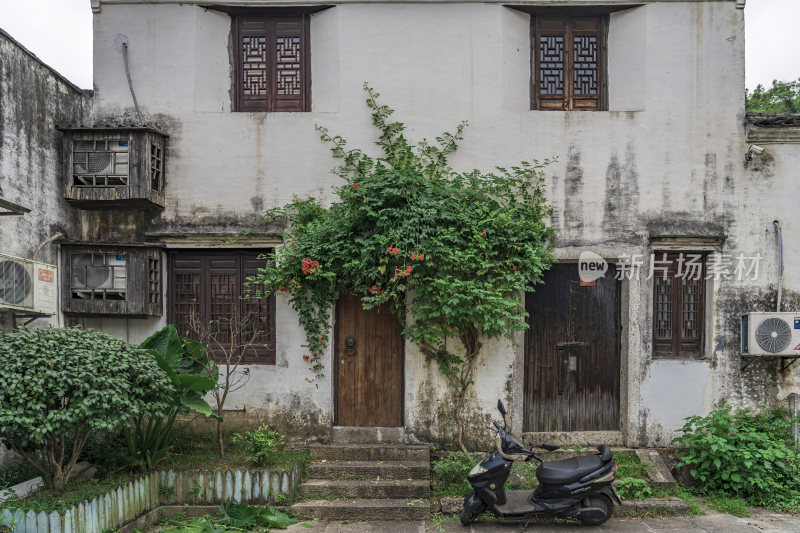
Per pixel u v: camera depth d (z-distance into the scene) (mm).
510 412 6473
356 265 6090
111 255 6387
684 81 6617
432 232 6020
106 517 4648
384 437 6504
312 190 6637
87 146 6270
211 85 6805
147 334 6652
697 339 6699
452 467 5848
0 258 4859
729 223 6605
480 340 6480
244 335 6672
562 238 6602
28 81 5754
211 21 6797
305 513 5441
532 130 6633
